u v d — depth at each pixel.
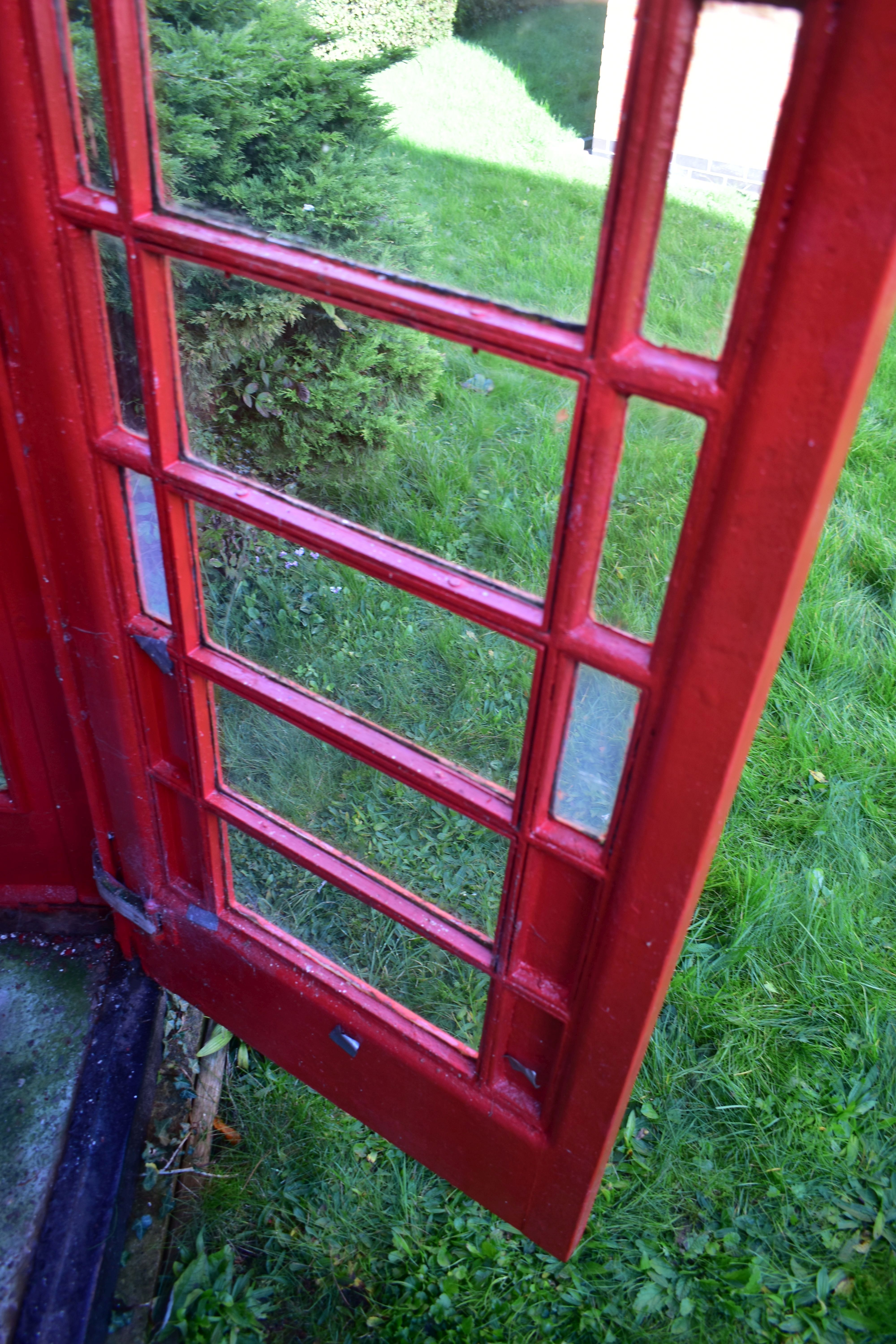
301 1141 1.96
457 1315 1.75
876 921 2.48
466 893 1.40
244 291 1.12
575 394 0.91
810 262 0.72
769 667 0.93
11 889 2.04
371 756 1.33
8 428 1.39
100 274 1.23
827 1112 2.12
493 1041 1.46
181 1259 1.75
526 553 1.05
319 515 1.19
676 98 0.72
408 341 1.04
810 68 0.66
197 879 1.79
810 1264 1.89
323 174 0.95
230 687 1.44
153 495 1.34
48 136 1.11
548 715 1.11
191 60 1.00
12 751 1.81
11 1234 1.62
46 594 1.54
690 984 2.30
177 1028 2.01
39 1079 1.83
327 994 1.67
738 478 0.83
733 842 2.63
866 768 2.81
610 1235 1.91
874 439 3.34
